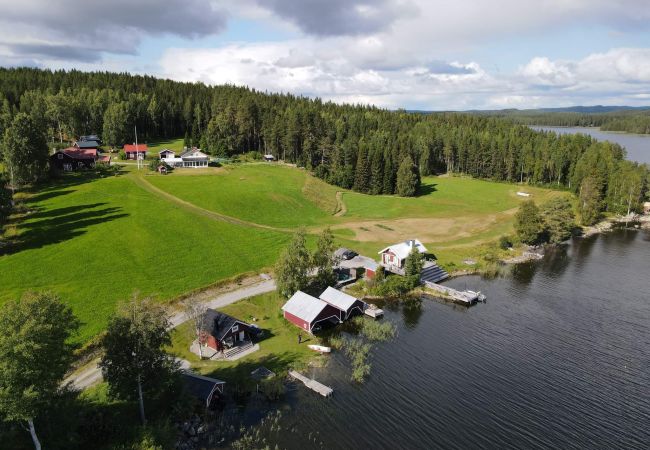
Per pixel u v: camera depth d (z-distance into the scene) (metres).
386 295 81.75
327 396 52.28
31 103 192.00
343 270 87.75
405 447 44.78
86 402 46.50
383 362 59.94
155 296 73.25
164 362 45.50
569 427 48.06
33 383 34.84
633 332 68.81
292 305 70.12
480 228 124.81
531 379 56.41
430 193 173.50
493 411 50.34
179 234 99.75
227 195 132.12
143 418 44.03
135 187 129.50
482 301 80.00
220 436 45.53
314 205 139.75
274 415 48.91
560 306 78.25
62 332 37.78
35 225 96.81
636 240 122.25
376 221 128.75
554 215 117.88
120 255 86.62
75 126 189.75
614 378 56.84
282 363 58.56
